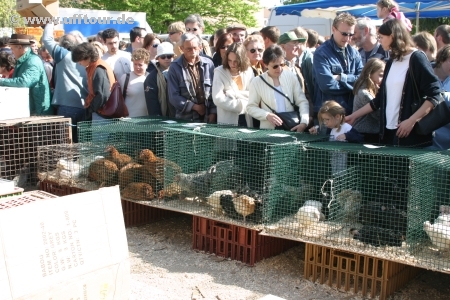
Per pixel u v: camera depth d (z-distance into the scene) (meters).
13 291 2.39
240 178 4.86
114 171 5.54
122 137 5.82
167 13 24.55
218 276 4.36
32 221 2.49
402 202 4.24
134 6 24.08
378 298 4.00
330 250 4.16
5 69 7.93
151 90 6.77
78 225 2.64
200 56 6.47
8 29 18.34
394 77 4.91
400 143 4.92
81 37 7.84
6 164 6.30
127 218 5.59
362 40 6.61
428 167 4.04
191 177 5.10
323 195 4.43
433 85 4.60
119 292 2.80
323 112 5.22
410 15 13.95
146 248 5.01
